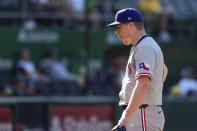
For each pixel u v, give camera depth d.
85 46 43.62
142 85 15.45
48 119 33.25
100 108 34.59
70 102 33.91
